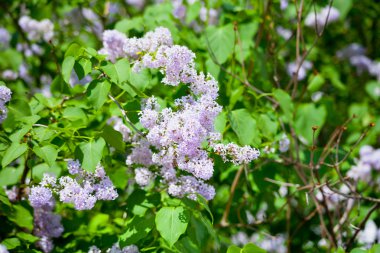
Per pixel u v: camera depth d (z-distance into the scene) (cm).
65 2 145
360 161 134
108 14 145
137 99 101
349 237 128
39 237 110
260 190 120
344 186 133
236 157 93
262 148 114
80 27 149
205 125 92
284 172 124
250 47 127
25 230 111
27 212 107
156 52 97
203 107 91
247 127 104
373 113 166
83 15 153
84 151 93
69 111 104
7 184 108
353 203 125
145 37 100
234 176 123
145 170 100
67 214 121
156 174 100
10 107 100
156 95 106
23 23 141
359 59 183
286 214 143
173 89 109
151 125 92
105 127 93
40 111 108
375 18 186
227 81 125
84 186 92
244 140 103
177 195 96
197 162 90
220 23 130
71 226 115
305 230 142
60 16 152
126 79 95
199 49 125
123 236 97
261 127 112
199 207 119
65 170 107
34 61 150
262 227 142
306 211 143
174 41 115
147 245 103
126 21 121
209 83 94
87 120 108
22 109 101
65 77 95
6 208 105
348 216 124
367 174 132
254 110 114
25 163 107
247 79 125
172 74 95
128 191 125
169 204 97
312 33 163
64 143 99
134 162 101
